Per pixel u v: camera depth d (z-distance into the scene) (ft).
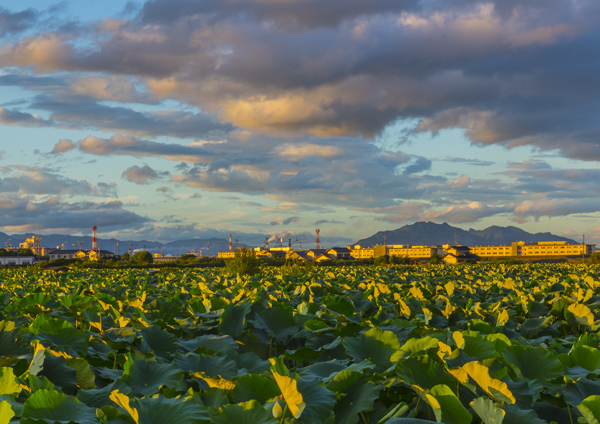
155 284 50.98
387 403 10.27
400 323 18.11
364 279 50.47
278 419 7.99
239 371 11.74
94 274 77.00
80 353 14.01
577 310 20.94
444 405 7.90
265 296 27.71
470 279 50.34
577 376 10.21
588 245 516.32
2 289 44.91
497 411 7.47
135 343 15.57
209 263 269.03
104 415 7.82
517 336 17.57
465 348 11.45
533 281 41.29
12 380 8.98
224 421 7.77
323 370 11.22
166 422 7.82
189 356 12.11
